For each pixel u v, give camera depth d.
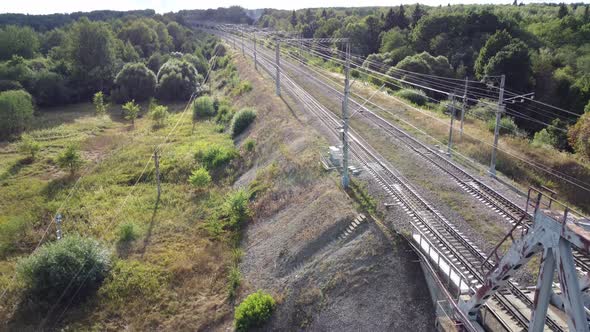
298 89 58.22
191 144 49.12
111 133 58.34
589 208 32.19
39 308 23.91
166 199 36.09
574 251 21.34
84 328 22.56
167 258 27.80
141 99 79.12
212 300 24.39
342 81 60.97
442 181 29.64
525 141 40.41
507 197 27.36
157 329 22.56
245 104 59.25
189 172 41.09
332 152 32.72
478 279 19.48
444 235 23.08
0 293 24.97
